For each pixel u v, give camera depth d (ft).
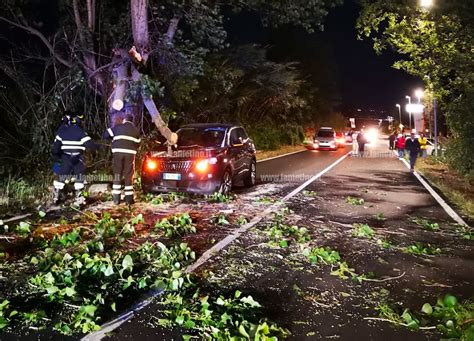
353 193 42.39
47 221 27.91
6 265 20.16
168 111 50.55
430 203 37.76
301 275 19.83
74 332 14.38
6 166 37.19
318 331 14.71
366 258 22.47
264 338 13.33
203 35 44.70
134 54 39.81
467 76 46.39
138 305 16.37
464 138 53.67
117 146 32.22
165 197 36.40
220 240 24.82
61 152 31.78
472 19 39.63
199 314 15.51
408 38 50.67
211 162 35.63
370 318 15.74
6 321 14.64
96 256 19.86
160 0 44.70
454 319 15.37
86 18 45.83
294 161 77.51
